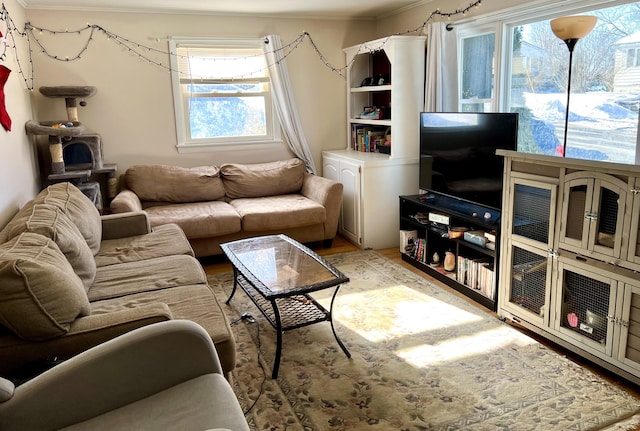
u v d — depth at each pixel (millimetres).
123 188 4688
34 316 1665
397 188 4547
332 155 5051
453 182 3703
